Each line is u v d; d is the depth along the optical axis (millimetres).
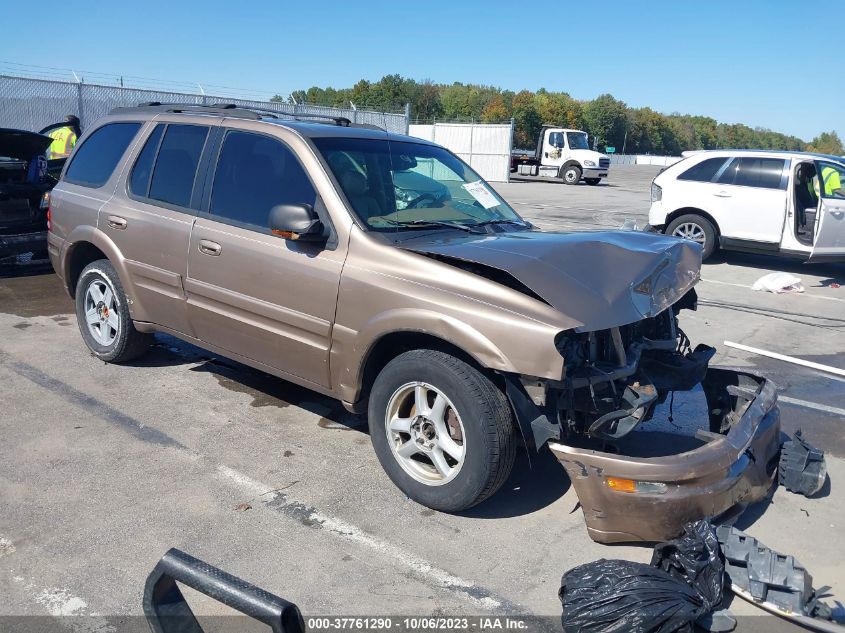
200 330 4730
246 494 3811
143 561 3188
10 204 8211
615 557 3391
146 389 5199
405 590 3082
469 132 32719
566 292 3385
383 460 3855
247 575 3131
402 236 3986
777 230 10805
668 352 4207
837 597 3178
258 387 5340
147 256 4934
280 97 24984
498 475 3463
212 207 4586
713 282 10352
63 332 6516
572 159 33500
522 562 3322
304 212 3855
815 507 3955
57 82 19234
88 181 5523
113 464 4070
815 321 8258
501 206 4918
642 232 4664
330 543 3398
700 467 3207
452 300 3463
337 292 3875
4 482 3812
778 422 3980
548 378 3188
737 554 3109
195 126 4875
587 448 3703
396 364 3691
